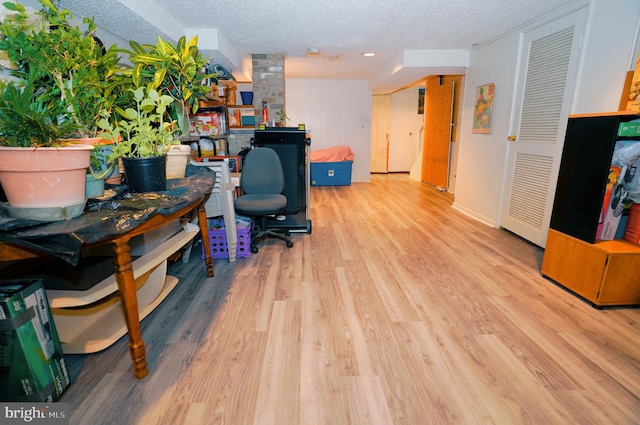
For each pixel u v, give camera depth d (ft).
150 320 5.98
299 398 4.23
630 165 5.91
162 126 5.04
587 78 7.82
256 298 6.76
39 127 3.47
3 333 3.59
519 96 10.21
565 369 4.69
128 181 4.91
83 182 3.79
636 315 6.00
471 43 12.17
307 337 5.47
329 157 20.61
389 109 25.30
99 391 4.33
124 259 4.13
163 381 4.52
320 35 11.16
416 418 3.92
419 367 4.76
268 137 10.23
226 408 4.08
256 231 10.26
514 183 10.59
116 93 5.43
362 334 5.55
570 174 6.66
